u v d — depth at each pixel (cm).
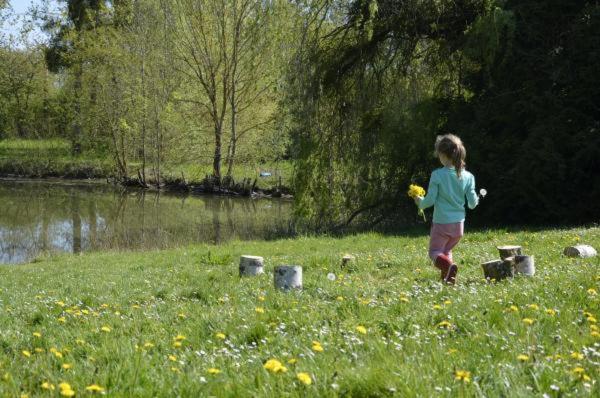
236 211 4166
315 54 2939
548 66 2378
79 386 405
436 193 880
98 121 6019
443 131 2762
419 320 583
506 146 2459
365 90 2906
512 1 2583
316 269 1256
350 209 2995
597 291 672
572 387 367
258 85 5331
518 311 580
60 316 814
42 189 5356
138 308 838
